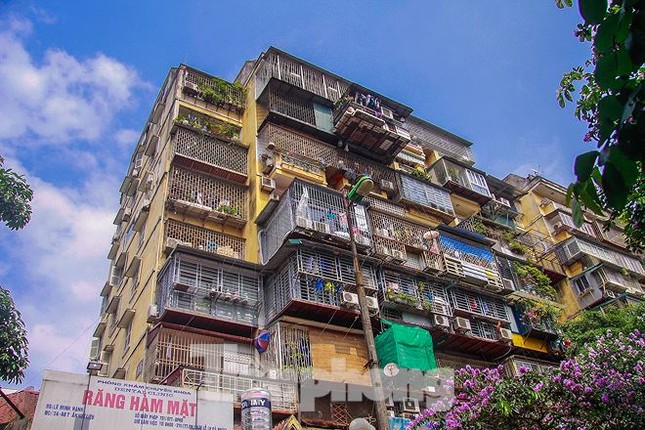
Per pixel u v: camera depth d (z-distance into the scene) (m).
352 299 15.99
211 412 11.13
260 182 19.58
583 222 2.57
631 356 10.85
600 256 28.19
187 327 14.73
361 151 23.81
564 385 10.44
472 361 19.45
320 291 16.12
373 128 22.98
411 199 23.36
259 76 23.66
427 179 26.25
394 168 25.20
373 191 22.84
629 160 2.45
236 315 15.94
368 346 9.48
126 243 22.61
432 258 19.66
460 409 10.59
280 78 22.64
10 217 11.36
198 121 21.58
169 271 15.75
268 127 20.97
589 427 10.19
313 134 22.69
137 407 10.41
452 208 24.73
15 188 11.61
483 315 19.72
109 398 10.23
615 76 2.51
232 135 21.95
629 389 10.15
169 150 19.91
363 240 17.72
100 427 9.86
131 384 10.59
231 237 18.59
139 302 17.48
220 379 13.53
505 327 20.34
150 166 22.38
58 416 9.58
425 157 29.78
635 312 20.42
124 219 23.22
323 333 16.02
